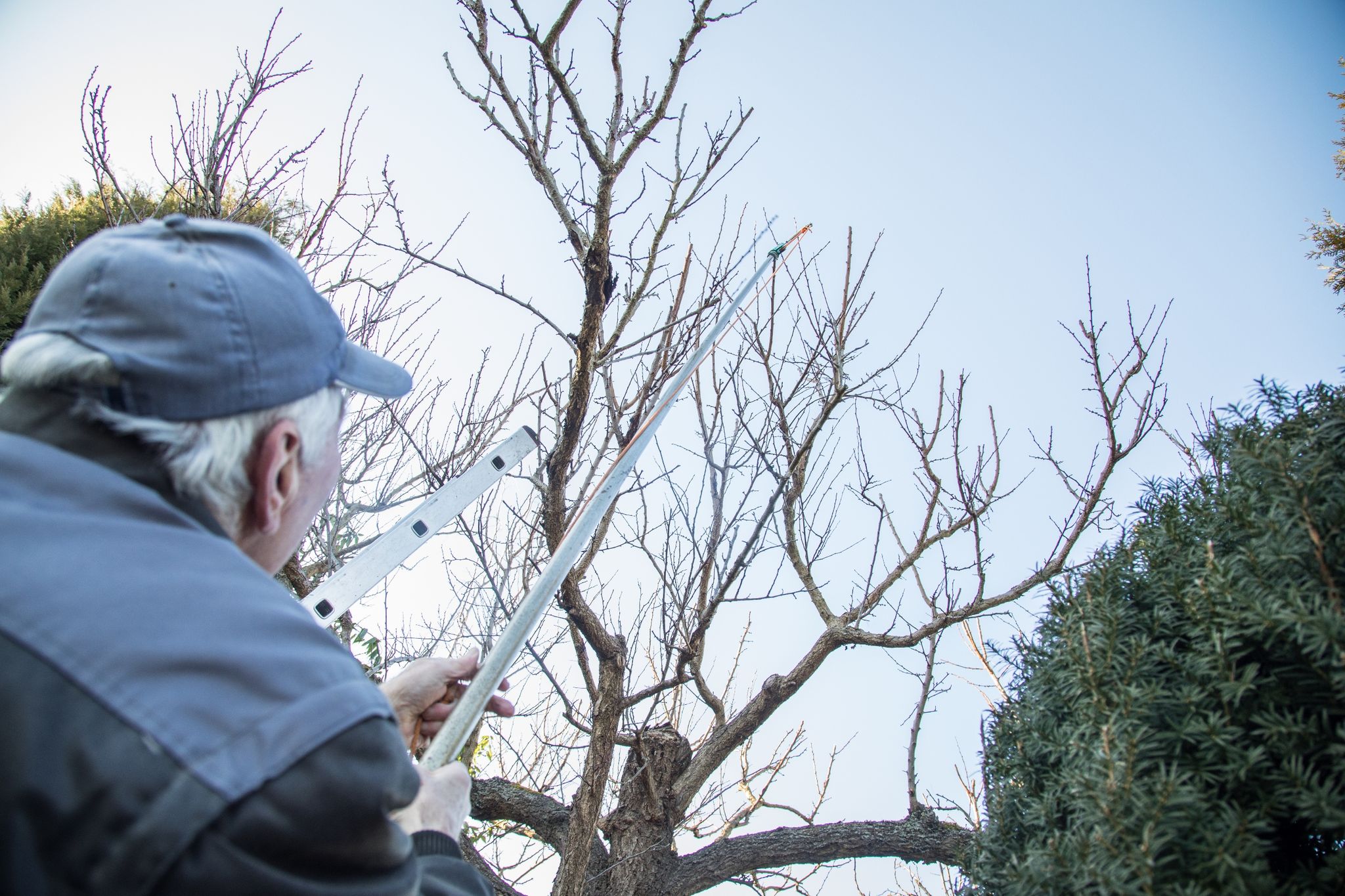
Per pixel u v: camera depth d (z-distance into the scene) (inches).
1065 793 48.3
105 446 35.1
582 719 163.2
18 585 30.9
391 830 32.8
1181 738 43.9
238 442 36.8
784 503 157.6
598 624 129.4
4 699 29.2
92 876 28.2
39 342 34.9
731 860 142.9
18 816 28.3
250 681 31.1
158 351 35.0
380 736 32.6
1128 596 52.4
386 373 46.1
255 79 141.3
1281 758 42.1
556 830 150.3
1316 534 43.2
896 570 155.3
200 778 29.0
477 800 154.8
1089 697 48.6
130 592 31.5
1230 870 39.5
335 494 150.6
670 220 117.6
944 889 146.1
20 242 229.5
